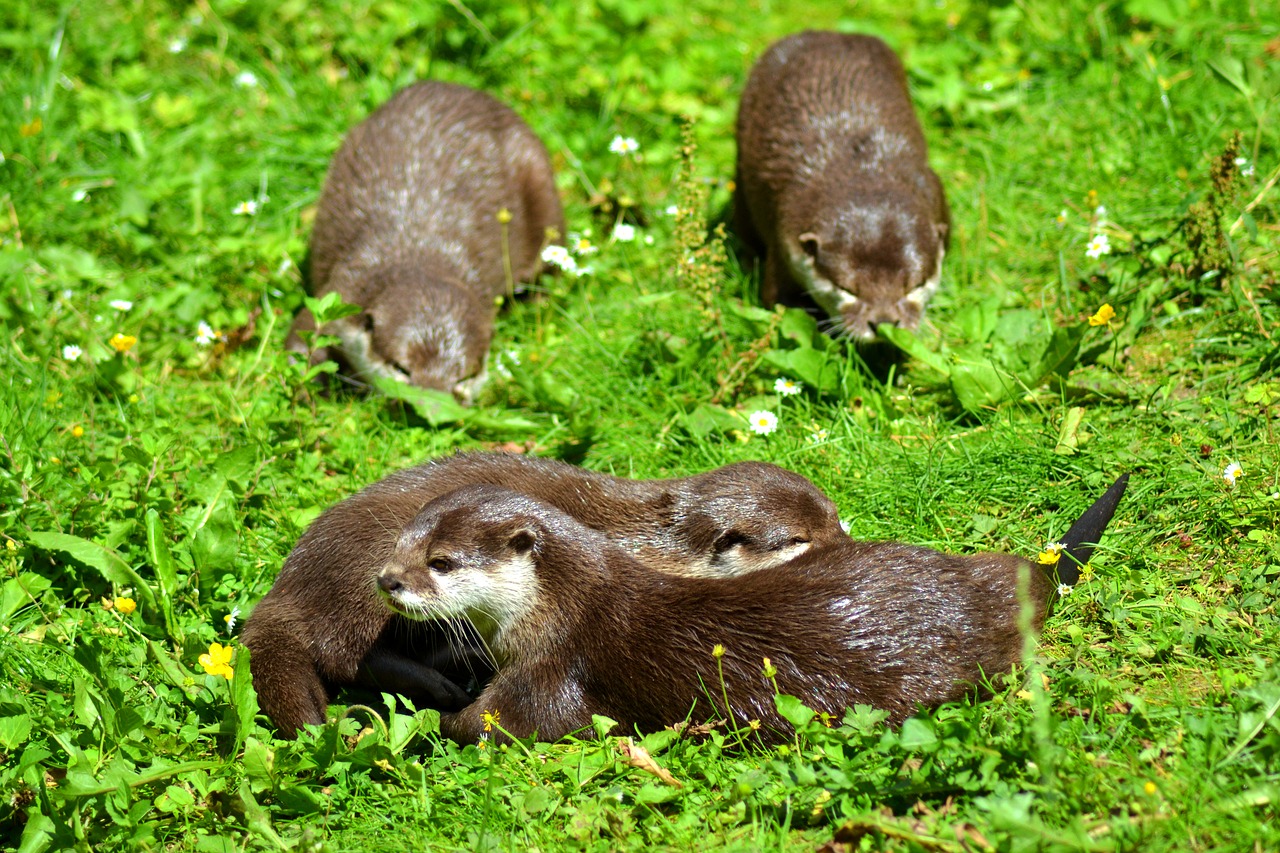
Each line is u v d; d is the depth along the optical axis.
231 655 7.87
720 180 15.06
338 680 8.34
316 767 7.28
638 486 9.16
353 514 8.53
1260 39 15.14
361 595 8.25
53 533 8.93
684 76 16.27
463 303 12.53
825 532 8.70
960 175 14.50
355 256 13.12
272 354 12.39
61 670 8.33
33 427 10.48
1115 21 15.99
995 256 13.12
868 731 6.88
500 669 8.14
